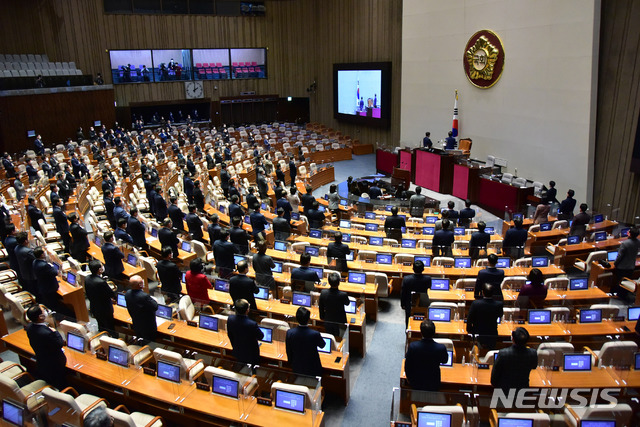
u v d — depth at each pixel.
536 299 7.80
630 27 16.20
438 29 23.94
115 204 13.72
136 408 6.49
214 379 6.09
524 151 20.31
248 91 39.28
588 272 10.63
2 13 30.36
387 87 30.59
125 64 36.19
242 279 7.74
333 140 33.59
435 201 17.48
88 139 31.41
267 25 38.62
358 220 14.88
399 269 10.47
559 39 18.14
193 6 35.97
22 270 9.45
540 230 13.86
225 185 19.70
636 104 16.34
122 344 6.64
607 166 17.59
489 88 21.62
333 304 7.42
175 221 13.75
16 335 7.88
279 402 5.79
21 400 5.77
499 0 20.41
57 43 32.31
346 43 34.72
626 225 16.22
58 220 12.48
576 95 17.81
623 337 7.58
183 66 37.53
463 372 6.53
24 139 27.36
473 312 6.94
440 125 24.78
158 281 10.42
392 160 25.47
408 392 5.58
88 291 7.90
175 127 36.97
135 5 34.25
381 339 9.28
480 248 10.82
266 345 7.30
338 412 7.21
